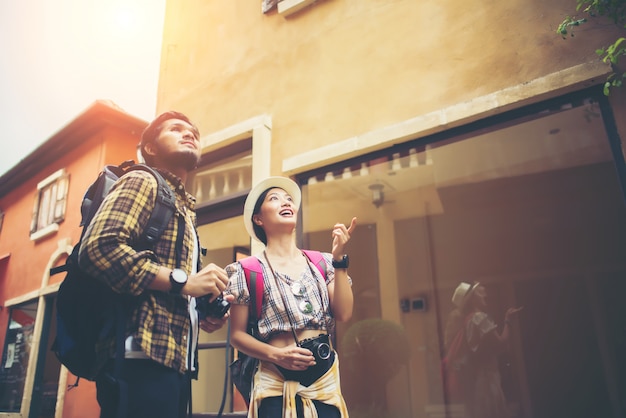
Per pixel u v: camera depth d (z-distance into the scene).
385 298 6.45
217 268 1.52
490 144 4.10
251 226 2.26
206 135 4.46
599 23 2.61
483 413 5.11
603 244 6.56
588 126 3.57
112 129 7.12
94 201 1.57
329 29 3.86
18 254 8.44
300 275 1.97
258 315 1.87
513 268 6.92
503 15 2.97
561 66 2.68
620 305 6.31
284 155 3.76
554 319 6.62
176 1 5.45
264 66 4.21
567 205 6.32
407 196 6.01
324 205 4.27
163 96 5.10
